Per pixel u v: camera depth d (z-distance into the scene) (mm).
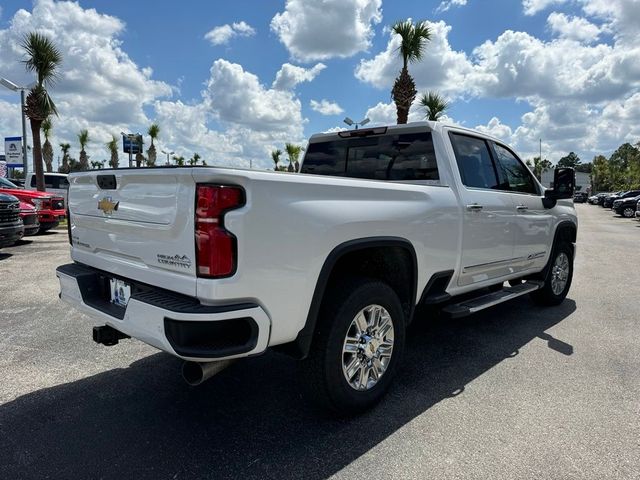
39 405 3141
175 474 2400
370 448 2646
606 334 4695
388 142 4223
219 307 2260
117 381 3523
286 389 3410
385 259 3252
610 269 8758
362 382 3012
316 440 2729
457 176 3889
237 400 3234
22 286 6582
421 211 3322
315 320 2650
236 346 2330
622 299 6258
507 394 3324
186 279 2354
